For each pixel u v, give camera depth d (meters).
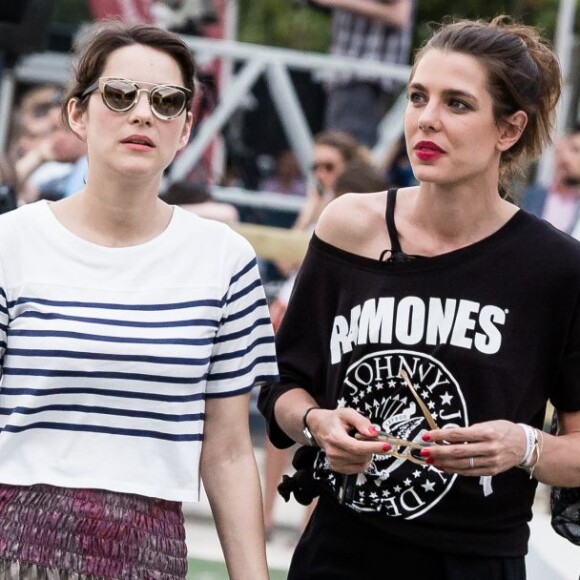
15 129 19.67
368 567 7.61
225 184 21.23
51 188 17.23
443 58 7.32
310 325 7.88
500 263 7.47
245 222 20.47
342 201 7.80
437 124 7.29
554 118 7.70
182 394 7.10
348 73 20.50
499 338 7.43
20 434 6.98
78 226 7.18
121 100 7.04
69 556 6.94
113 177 7.07
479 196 7.49
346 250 7.72
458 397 7.42
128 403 7.02
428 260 7.50
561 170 18.95
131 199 7.13
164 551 7.11
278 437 7.97
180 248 7.23
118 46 7.12
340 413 7.31
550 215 19.08
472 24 7.50
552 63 7.61
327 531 7.70
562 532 7.95
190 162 20.11
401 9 20.69
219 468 7.46
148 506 7.09
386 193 7.79
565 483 7.46
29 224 7.13
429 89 7.32
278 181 21.42
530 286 7.46
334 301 7.77
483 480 7.44
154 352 7.01
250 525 7.41
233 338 7.36
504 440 7.11
